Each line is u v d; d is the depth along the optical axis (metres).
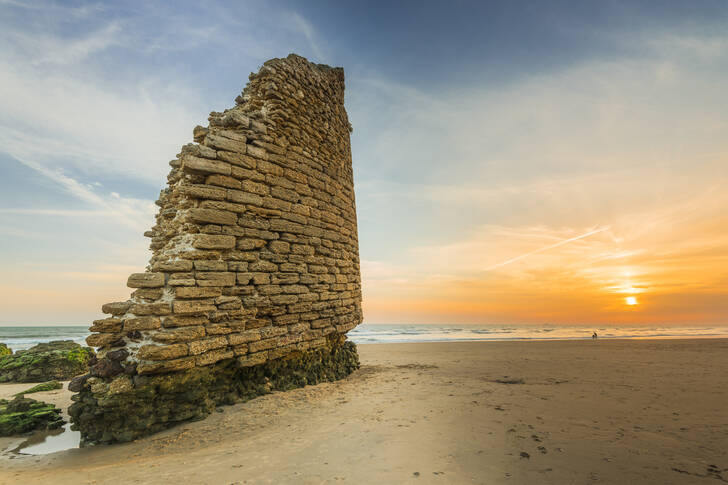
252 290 7.74
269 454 4.67
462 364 13.62
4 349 19.83
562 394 7.75
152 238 9.98
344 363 10.98
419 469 3.99
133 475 4.22
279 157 8.75
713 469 3.93
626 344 22.88
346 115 12.23
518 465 4.06
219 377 7.16
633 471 3.89
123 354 6.11
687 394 7.67
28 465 5.11
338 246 10.51
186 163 7.06
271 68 9.07
